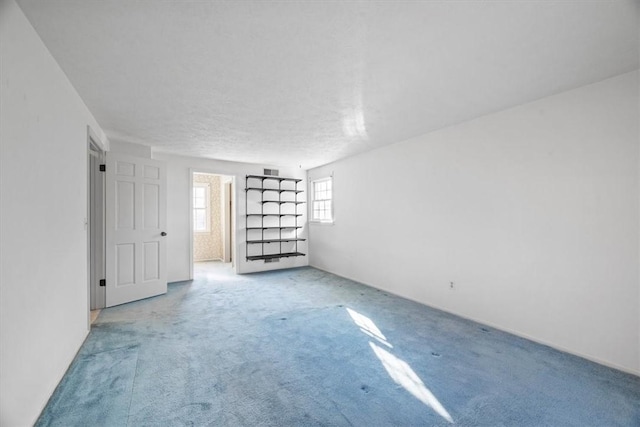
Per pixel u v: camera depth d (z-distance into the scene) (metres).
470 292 3.26
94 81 2.28
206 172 5.38
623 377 2.11
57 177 1.99
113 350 2.48
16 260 1.44
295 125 3.39
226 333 2.86
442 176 3.57
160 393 1.88
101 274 3.62
